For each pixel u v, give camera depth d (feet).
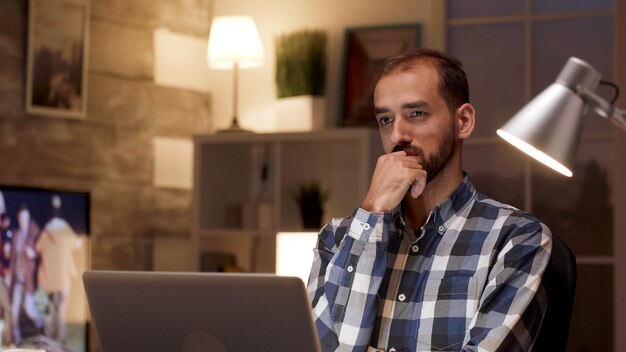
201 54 21.58
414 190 7.86
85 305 18.48
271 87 21.06
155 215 20.49
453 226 8.05
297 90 19.98
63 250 18.11
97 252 19.35
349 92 19.93
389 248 8.09
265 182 20.34
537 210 17.83
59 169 18.70
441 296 7.82
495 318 7.49
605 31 17.65
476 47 18.43
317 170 19.53
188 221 21.21
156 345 6.72
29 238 17.48
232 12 21.56
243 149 20.40
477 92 18.39
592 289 17.42
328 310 7.95
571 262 8.00
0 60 17.80
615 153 17.13
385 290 7.99
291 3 20.88
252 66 20.02
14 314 17.13
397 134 7.89
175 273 6.55
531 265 7.66
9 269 17.10
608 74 17.62
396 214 8.15
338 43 20.30
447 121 7.97
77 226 18.42
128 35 20.08
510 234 7.86
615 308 16.98
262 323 6.33
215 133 19.67
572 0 17.87
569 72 6.85
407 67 7.96
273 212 19.60
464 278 7.84
